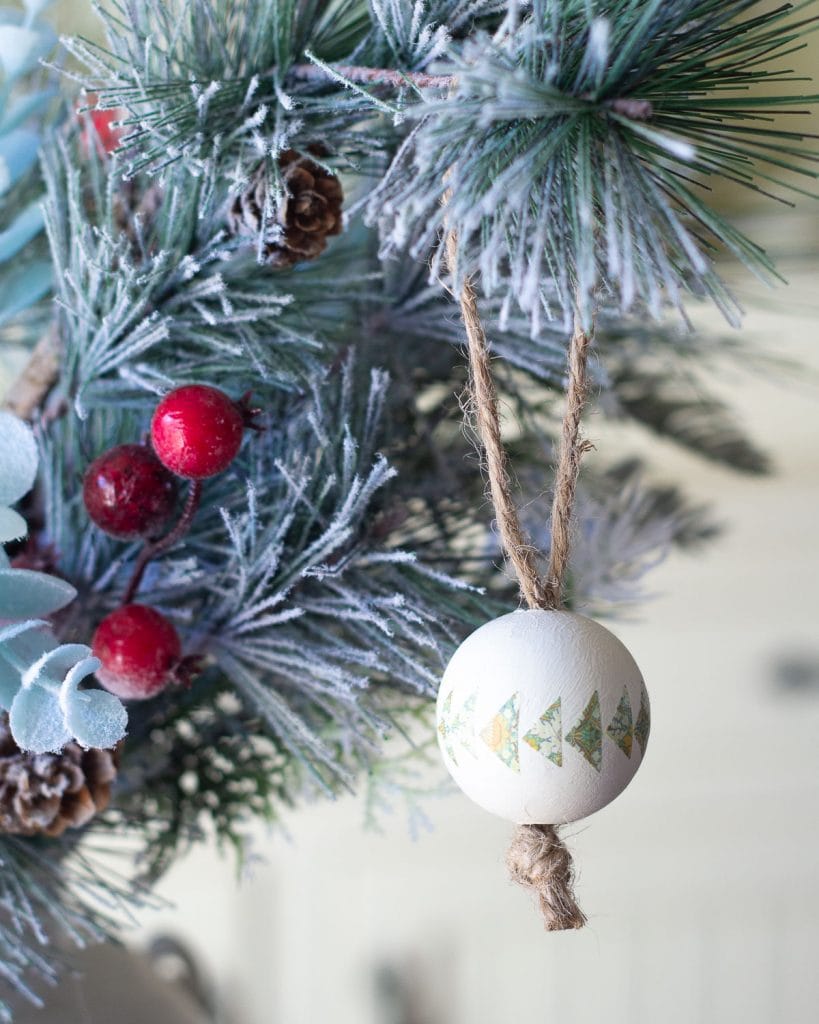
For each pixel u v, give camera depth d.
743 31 0.31
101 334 0.37
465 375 0.41
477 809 0.73
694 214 0.30
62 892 0.40
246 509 0.38
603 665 0.32
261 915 0.72
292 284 0.39
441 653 0.36
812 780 0.76
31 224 0.40
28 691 0.32
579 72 0.29
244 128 0.34
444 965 0.74
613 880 0.76
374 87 0.35
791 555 0.75
